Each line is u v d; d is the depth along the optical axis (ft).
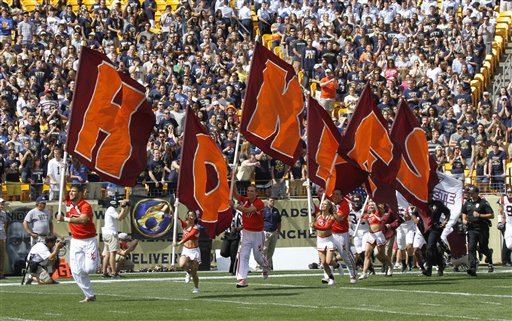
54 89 300.20
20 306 159.33
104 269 231.91
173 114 288.51
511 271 230.89
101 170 172.55
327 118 204.23
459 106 299.99
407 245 231.30
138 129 174.91
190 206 185.26
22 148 270.87
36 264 212.02
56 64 313.53
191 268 179.11
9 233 249.14
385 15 353.92
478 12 353.10
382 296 167.32
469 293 170.71
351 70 317.83
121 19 348.59
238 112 307.17
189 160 185.47
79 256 164.66
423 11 358.43
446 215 213.25
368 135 204.03
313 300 161.99
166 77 314.14
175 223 183.21
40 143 272.51
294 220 261.85
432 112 292.81
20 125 281.74
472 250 216.13
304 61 325.83
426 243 218.59
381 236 212.84
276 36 342.23
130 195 257.75
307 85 322.34
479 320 130.00
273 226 246.06
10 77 309.22
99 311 149.69
